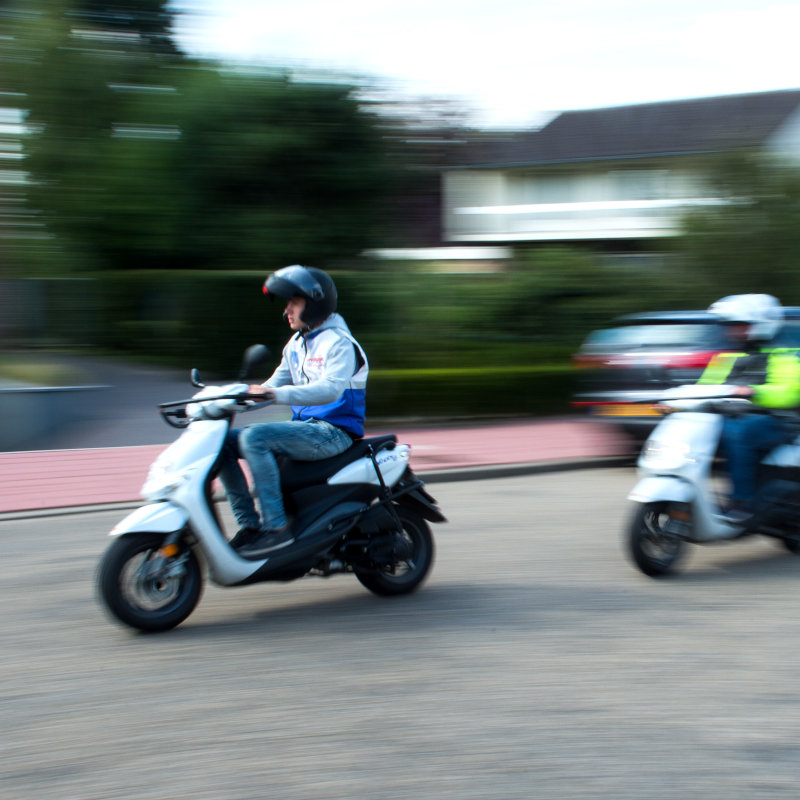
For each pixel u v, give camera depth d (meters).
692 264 18.27
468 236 34.88
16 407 12.61
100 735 3.58
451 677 4.18
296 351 5.24
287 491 5.04
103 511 7.91
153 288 17.27
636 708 3.82
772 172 17.75
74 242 17.39
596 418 9.84
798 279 17.67
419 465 9.79
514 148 35.06
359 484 5.18
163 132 16.88
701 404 6.02
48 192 16.92
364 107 17.59
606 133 35.38
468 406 14.16
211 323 16.52
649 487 5.73
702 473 5.82
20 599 5.45
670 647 4.57
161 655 4.48
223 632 4.82
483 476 9.53
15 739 3.56
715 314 9.39
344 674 4.21
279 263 17.34
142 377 16.02
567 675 4.20
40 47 16.48
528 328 18.30
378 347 17.00
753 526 6.04
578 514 7.76
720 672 4.23
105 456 10.26
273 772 3.27
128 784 3.19
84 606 5.30
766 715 3.75
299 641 4.68
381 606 5.28
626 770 3.28
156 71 17.17
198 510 4.71
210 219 17.12
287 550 4.91
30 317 18.12
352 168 17.39
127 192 16.73
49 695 3.99
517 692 4.00
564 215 34.00
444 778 3.22
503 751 3.43
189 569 4.86
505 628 4.87
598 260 19.34
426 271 19.02
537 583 5.73
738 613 5.11
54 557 6.43
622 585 5.68
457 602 5.34
